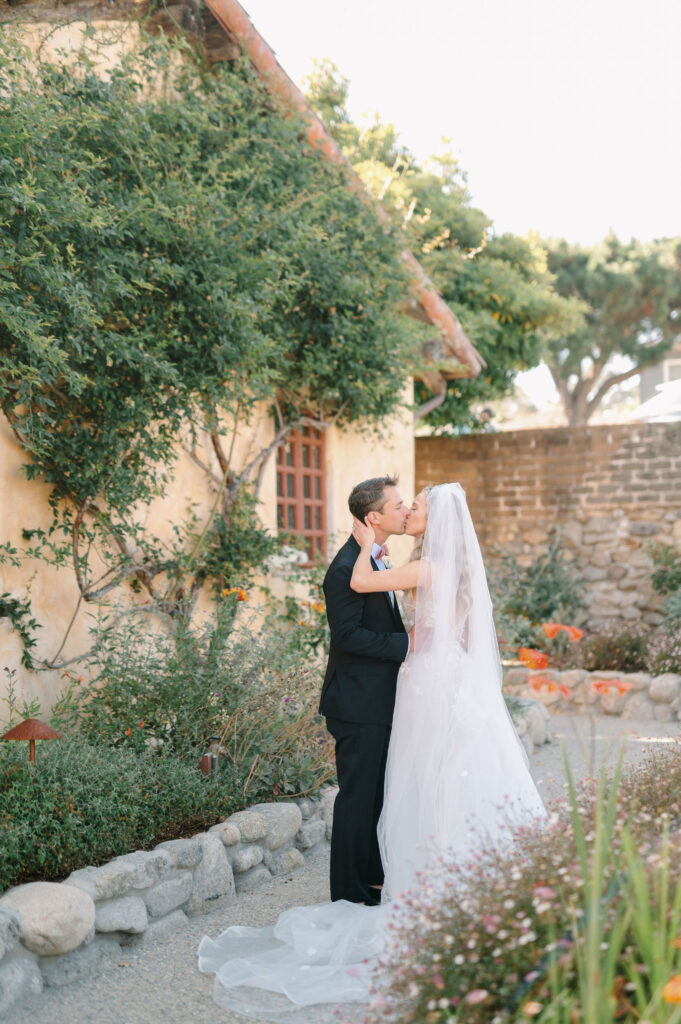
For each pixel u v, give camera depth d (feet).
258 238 19.65
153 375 16.57
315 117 22.86
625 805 10.82
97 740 14.78
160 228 16.51
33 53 16.70
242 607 20.07
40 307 14.67
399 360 25.57
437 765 11.88
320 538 27.68
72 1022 9.68
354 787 12.79
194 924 12.50
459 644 12.50
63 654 16.92
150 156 17.67
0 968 9.89
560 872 7.94
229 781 15.07
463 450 40.45
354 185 24.39
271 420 24.49
